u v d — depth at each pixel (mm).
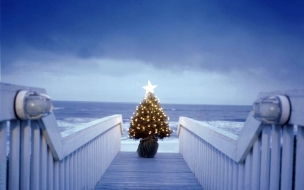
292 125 1606
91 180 3750
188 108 73750
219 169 3059
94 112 51406
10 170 1669
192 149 4996
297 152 1541
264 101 1558
